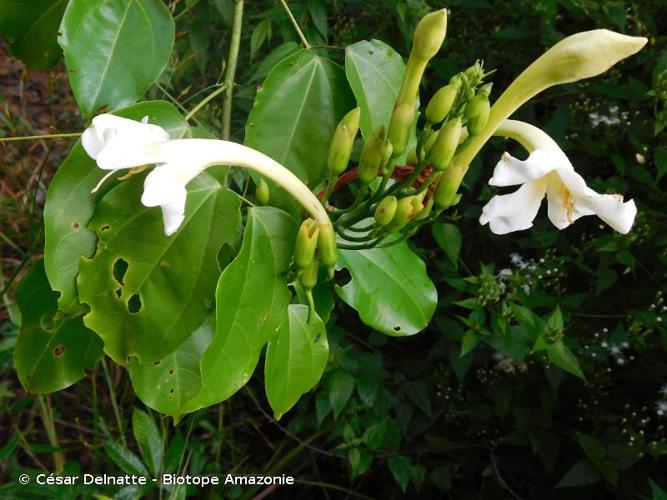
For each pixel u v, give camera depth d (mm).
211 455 657
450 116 242
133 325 242
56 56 302
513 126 245
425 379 604
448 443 590
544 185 226
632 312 516
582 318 559
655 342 536
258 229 248
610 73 580
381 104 295
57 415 672
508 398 556
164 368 257
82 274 240
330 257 243
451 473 612
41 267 272
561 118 554
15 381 713
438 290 597
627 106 581
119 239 242
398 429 563
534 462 590
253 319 240
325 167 290
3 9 288
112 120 219
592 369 531
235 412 689
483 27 618
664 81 504
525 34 559
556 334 488
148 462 472
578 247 576
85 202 244
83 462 671
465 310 588
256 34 505
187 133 262
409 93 244
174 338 242
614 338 520
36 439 682
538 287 548
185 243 245
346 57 292
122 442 586
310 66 294
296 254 241
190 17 518
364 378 561
